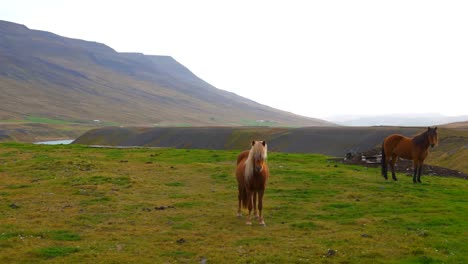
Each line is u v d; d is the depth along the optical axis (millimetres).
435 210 15656
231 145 95125
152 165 28000
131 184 20906
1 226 13305
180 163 29578
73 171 24531
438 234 12477
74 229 13203
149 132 114625
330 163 30609
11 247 11328
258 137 95875
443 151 64688
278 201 17578
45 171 24516
